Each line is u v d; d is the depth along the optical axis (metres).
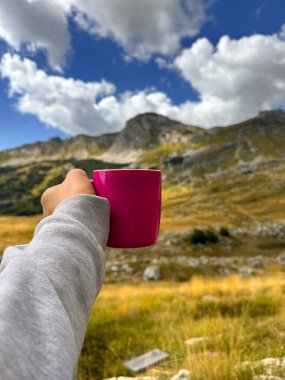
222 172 129.38
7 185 181.62
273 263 39.62
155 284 31.11
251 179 109.75
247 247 50.19
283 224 59.50
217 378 2.50
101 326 7.43
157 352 4.77
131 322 7.84
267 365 2.50
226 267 37.66
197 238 50.25
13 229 67.62
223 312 7.48
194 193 107.88
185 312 8.21
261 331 4.41
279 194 89.69
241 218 71.56
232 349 3.19
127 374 4.42
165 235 51.97
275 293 9.94
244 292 11.95
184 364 3.46
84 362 5.02
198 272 35.88
